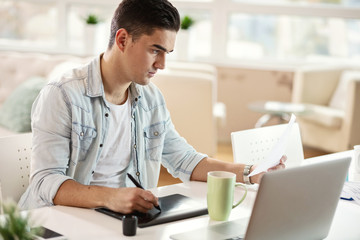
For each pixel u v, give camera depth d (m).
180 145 2.15
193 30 6.02
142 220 1.54
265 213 1.30
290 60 6.14
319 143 5.42
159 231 1.49
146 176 2.12
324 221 1.48
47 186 1.72
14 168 1.97
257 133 2.33
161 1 1.78
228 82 6.05
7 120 4.12
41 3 6.21
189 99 4.45
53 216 1.56
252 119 6.05
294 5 6.00
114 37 1.87
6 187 1.94
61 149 1.83
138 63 1.82
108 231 1.47
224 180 1.59
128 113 2.03
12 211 1.16
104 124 1.95
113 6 6.12
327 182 1.42
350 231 1.59
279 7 6.01
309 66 5.83
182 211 1.64
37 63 4.94
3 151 1.94
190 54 5.92
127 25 1.80
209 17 6.17
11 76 4.96
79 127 1.88
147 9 1.76
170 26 1.78
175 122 4.51
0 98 4.93
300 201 1.37
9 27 6.29
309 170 1.35
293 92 5.65
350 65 6.01
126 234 1.44
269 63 6.18
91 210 1.63
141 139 2.07
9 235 1.15
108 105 1.95
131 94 2.04
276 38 6.16
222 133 6.13
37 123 1.84
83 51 5.88
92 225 1.51
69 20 6.25
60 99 1.84
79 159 1.93
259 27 6.16
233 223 1.58
